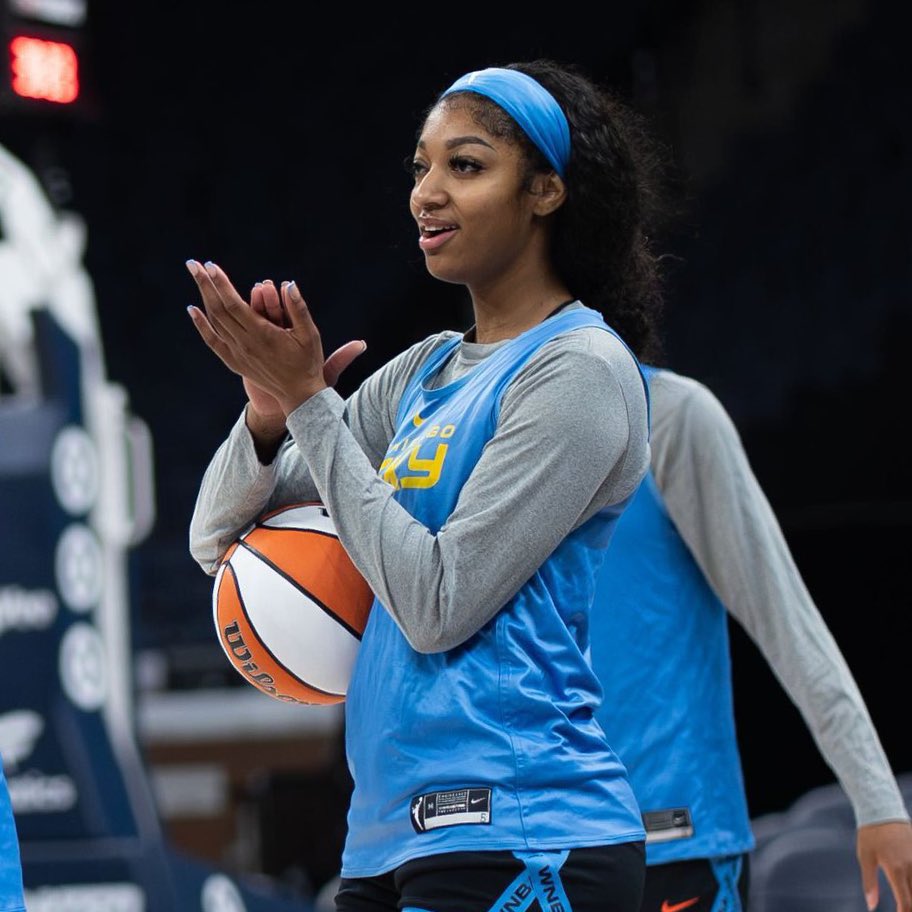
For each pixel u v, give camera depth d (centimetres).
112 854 1942
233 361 672
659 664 945
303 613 715
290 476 764
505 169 686
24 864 1925
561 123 698
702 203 3672
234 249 4150
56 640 1975
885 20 3628
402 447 703
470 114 690
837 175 3556
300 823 3077
